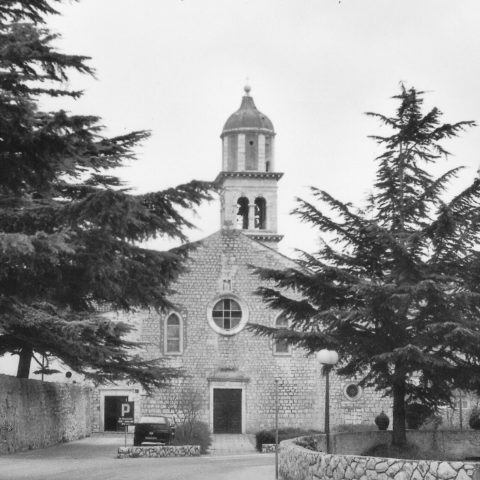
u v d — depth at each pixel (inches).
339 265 1105.4
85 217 625.6
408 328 1068.5
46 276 683.4
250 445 1689.2
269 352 1865.2
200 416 1836.9
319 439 1009.5
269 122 2458.2
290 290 1868.8
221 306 1883.6
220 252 1897.1
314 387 1854.1
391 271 1093.1
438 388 1062.4
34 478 858.1
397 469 644.7
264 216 2383.1
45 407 1462.8
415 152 1097.4
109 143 784.9
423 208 1092.5
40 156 617.6
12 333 1274.6
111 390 1857.8
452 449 1133.1
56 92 631.2
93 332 1306.6
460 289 1039.6
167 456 1327.5
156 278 718.5
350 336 1046.4
